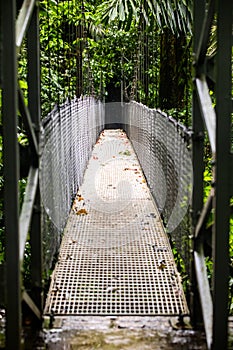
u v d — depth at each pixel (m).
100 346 2.02
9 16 1.58
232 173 1.73
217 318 1.77
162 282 2.91
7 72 1.61
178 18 4.79
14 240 1.66
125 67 12.79
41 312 2.17
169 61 5.23
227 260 1.75
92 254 3.41
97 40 11.70
